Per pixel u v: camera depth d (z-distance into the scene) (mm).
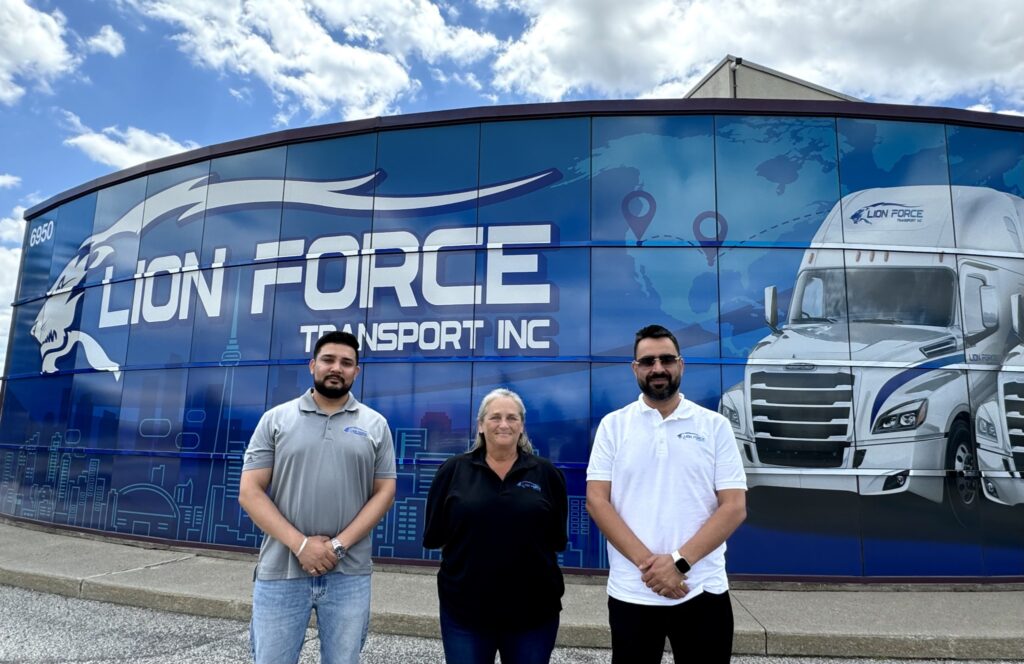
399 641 4734
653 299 6656
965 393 6430
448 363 6848
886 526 6141
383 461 2984
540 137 7082
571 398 6566
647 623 2623
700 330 6559
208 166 8180
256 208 7824
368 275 7242
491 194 7082
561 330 6703
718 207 6754
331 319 7273
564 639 4695
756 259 6656
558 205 6938
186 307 7996
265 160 7875
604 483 2852
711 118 6895
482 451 2824
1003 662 4453
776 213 6727
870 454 6266
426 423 6781
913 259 6652
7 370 9992
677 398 2916
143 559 6730
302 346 7340
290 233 7621
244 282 7715
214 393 7602
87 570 6176
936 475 6242
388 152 7418
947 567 6074
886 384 6395
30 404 9367
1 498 9422
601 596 5535
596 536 6273
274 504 2779
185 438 7625
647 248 6746
